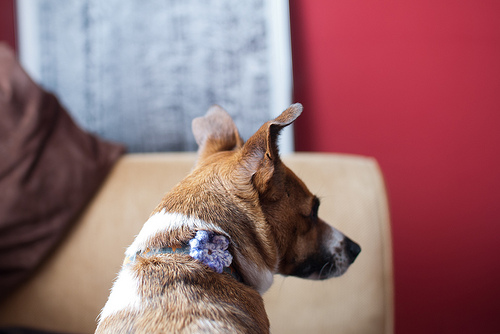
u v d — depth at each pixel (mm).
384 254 1415
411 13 1729
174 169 1486
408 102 1751
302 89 1781
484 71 1719
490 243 1754
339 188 1428
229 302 888
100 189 1495
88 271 1452
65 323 1449
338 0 1751
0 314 1463
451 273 1768
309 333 1383
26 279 1461
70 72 1838
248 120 1753
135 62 1808
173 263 904
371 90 1762
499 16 1694
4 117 1455
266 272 970
